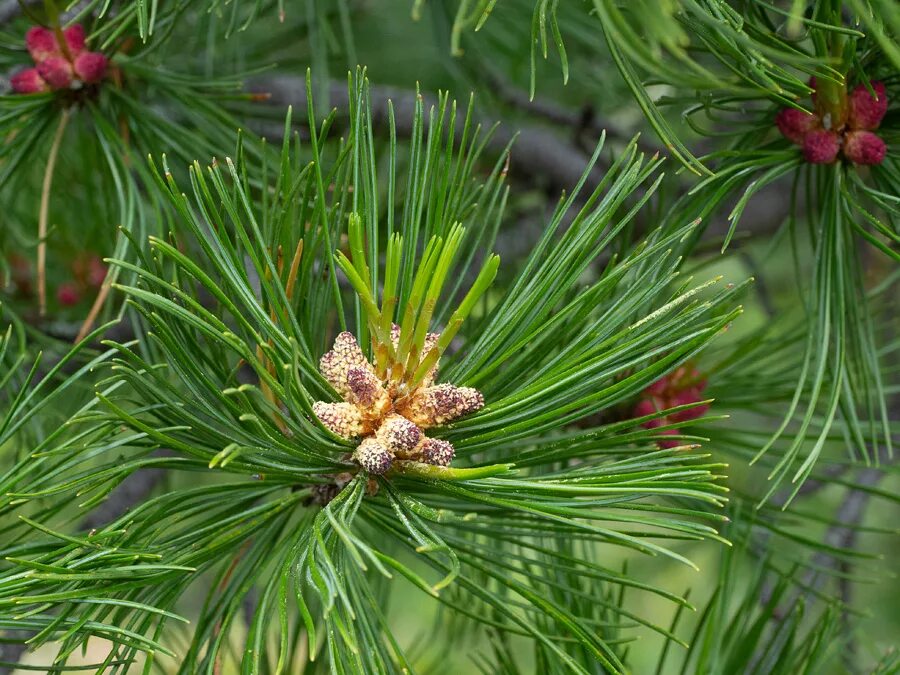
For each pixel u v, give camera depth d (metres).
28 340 0.65
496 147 0.79
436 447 0.49
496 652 0.57
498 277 0.67
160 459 0.50
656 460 0.50
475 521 0.54
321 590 0.46
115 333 0.65
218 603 0.52
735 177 0.53
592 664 0.55
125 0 0.59
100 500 0.49
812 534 0.84
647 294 0.52
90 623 0.48
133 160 0.58
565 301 0.56
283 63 0.77
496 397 0.53
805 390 0.59
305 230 0.53
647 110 0.50
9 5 0.61
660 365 0.49
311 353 0.53
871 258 0.71
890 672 0.56
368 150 0.52
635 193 0.66
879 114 0.54
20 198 0.72
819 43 0.52
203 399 0.50
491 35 0.84
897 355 0.71
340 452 0.50
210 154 0.61
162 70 0.61
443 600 0.54
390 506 0.52
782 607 0.65
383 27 0.91
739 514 0.59
